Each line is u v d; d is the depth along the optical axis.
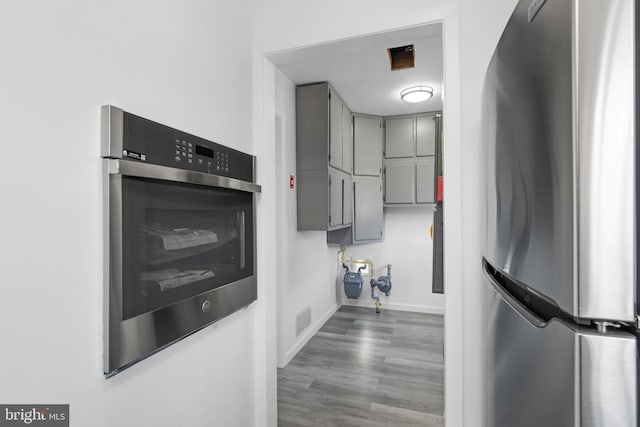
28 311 0.65
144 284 0.88
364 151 3.64
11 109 0.62
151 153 0.90
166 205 0.96
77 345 0.74
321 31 1.43
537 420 0.52
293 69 2.51
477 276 1.23
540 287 0.51
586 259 0.40
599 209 0.39
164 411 0.99
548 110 0.47
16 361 0.63
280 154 2.60
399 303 4.05
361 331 3.33
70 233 0.72
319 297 3.45
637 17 0.37
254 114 1.52
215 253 1.19
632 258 0.38
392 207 3.90
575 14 0.40
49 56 0.69
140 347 0.86
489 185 0.86
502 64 0.70
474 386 1.23
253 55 1.53
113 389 0.83
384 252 4.10
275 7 1.51
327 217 2.79
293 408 2.03
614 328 0.41
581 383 0.41
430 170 3.63
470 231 1.24
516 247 0.62
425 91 2.93
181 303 1.01
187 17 1.10
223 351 1.29
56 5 0.70
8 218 0.62
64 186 0.71
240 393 1.41
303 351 2.87
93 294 0.77
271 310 1.59
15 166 0.63
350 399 2.12
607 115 0.38
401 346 2.96
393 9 1.33
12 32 0.62
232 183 1.24
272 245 1.60
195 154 1.08
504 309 0.70
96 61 0.79
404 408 2.03
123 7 0.86
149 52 0.94
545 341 0.50
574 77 0.40
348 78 2.69
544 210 0.49
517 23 0.60
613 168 0.38
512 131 0.64
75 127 0.74
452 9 1.25
